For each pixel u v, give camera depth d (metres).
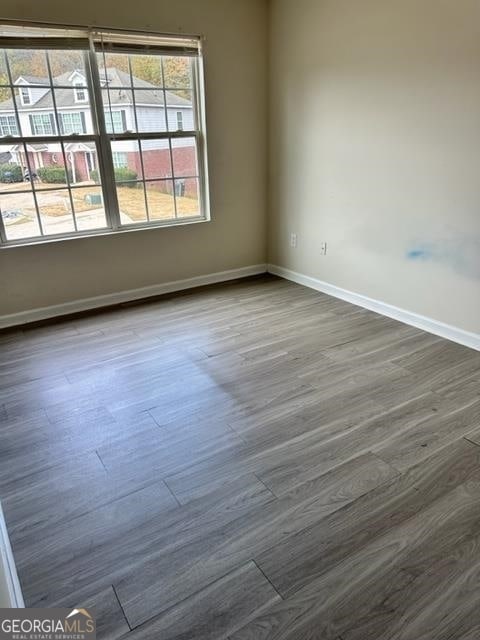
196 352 3.00
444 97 2.74
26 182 3.32
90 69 3.29
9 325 3.47
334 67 3.41
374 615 1.35
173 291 4.18
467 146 2.69
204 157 3.99
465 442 2.08
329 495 1.80
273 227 4.51
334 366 2.78
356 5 3.12
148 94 3.59
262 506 1.75
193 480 1.89
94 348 3.08
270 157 4.30
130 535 1.64
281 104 4.00
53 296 3.60
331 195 3.75
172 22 3.47
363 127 3.31
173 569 1.50
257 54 3.95
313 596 1.41
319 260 4.05
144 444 2.12
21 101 3.15
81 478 1.92
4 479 1.92
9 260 3.34
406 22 2.83
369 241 3.51
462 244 2.86
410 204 3.12
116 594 1.42
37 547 1.60
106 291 3.83
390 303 3.48
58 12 3.06
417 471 1.91
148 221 3.91
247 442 2.12
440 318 3.13
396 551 1.55
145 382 2.64
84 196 3.56
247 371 2.75
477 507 1.72
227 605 1.39
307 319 3.50
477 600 1.38
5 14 2.92
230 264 4.46
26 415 2.35
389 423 2.23
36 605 1.39
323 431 2.18
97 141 3.48
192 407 2.39
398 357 2.87
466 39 2.55
